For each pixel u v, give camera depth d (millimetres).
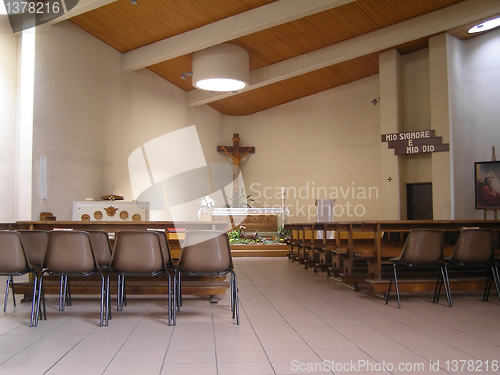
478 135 10719
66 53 8477
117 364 2525
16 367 2465
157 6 8344
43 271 3656
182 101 12508
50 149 7996
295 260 8922
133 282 4559
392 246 6031
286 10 8430
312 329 3373
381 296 4824
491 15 9172
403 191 11438
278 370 2422
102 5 7520
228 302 4570
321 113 14156
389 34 10156
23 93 7590
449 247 6137
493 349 2816
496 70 10555
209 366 2490
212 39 9117
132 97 10500
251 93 13453
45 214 7453
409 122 11727
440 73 10586
